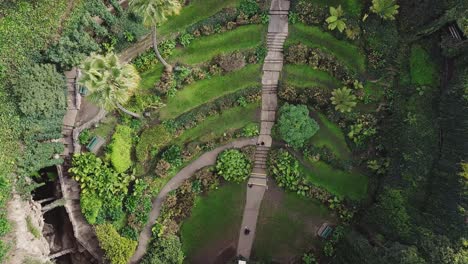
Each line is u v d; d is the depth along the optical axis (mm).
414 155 41750
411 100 43656
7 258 37906
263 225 46500
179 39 45625
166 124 45219
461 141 38875
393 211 40625
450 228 37438
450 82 41438
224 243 46438
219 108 46219
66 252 44812
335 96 44656
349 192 45656
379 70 45375
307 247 46031
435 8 41812
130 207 43875
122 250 42438
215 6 46156
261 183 46531
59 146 42719
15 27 39906
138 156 44469
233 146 46438
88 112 44062
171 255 43594
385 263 37406
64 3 41219
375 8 43281
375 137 45156
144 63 45000
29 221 40688
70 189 43719
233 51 46094
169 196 45000
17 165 40344
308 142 46062
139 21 44125
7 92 40031
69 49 41094
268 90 46531
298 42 46375
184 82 45812
